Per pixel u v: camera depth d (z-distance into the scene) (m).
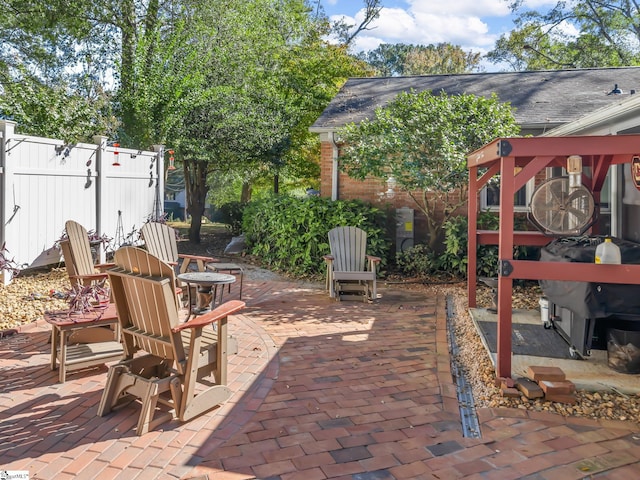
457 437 3.02
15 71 14.55
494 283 6.00
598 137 3.59
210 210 18.98
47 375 3.84
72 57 14.64
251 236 10.44
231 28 12.76
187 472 2.57
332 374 4.06
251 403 3.46
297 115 13.19
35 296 5.79
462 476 2.59
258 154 12.09
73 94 12.09
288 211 8.84
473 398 3.67
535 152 3.70
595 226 5.74
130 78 11.18
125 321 3.37
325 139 9.53
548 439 3.01
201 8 12.77
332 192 9.55
